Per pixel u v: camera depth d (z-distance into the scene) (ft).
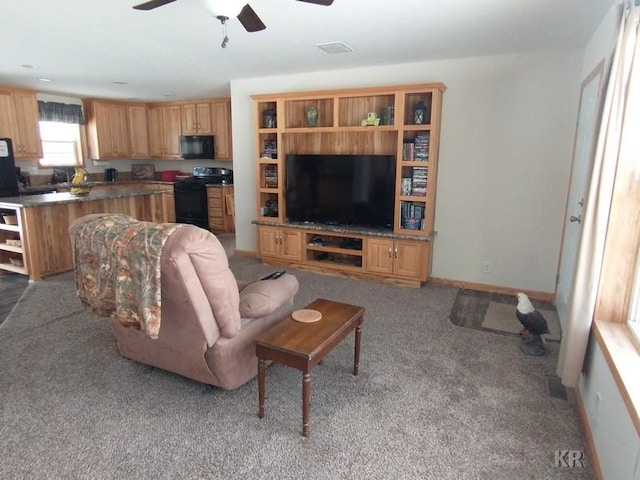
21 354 9.53
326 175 15.85
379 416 7.43
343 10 9.19
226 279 6.89
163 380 8.49
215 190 24.22
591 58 10.98
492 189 13.97
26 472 6.08
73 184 16.84
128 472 6.09
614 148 6.64
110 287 7.18
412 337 10.66
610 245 7.05
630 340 6.50
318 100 16.03
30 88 20.31
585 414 7.16
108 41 11.79
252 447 6.63
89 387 8.23
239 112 17.90
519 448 6.67
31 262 14.60
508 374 8.88
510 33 10.88
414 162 14.12
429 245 14.47
